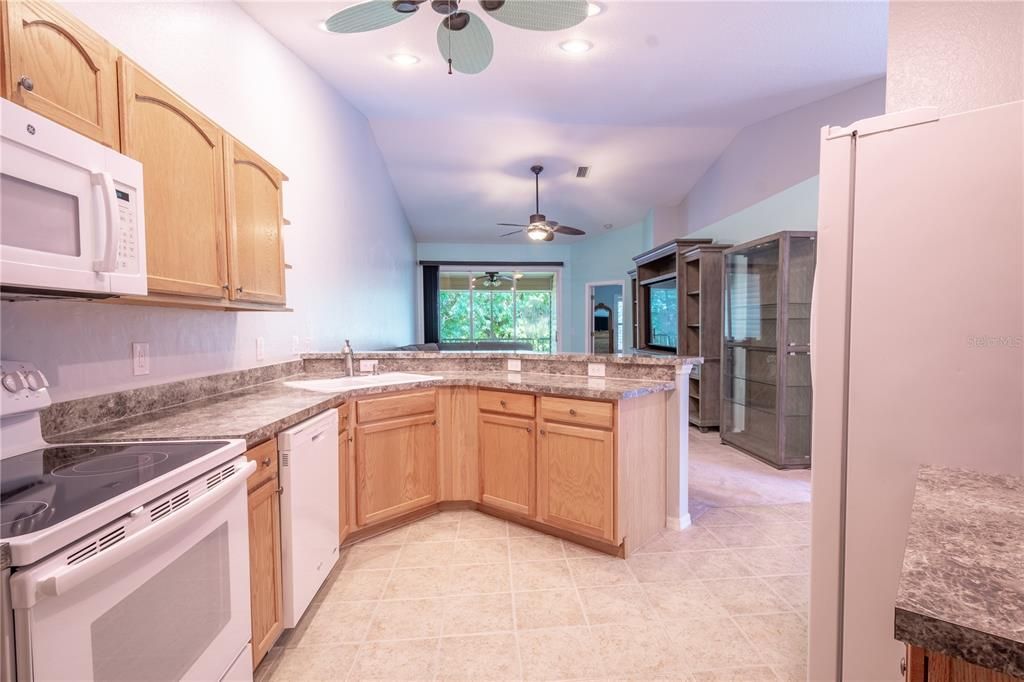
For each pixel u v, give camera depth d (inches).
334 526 81.3
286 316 114.7
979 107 52.1
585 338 323.3
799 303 150.5
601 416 87.8
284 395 86.7
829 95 148.3
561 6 82.4
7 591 28.8
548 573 84.4
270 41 108.3
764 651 64.2
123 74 51.1
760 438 164.4
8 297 48.9
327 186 138.2
